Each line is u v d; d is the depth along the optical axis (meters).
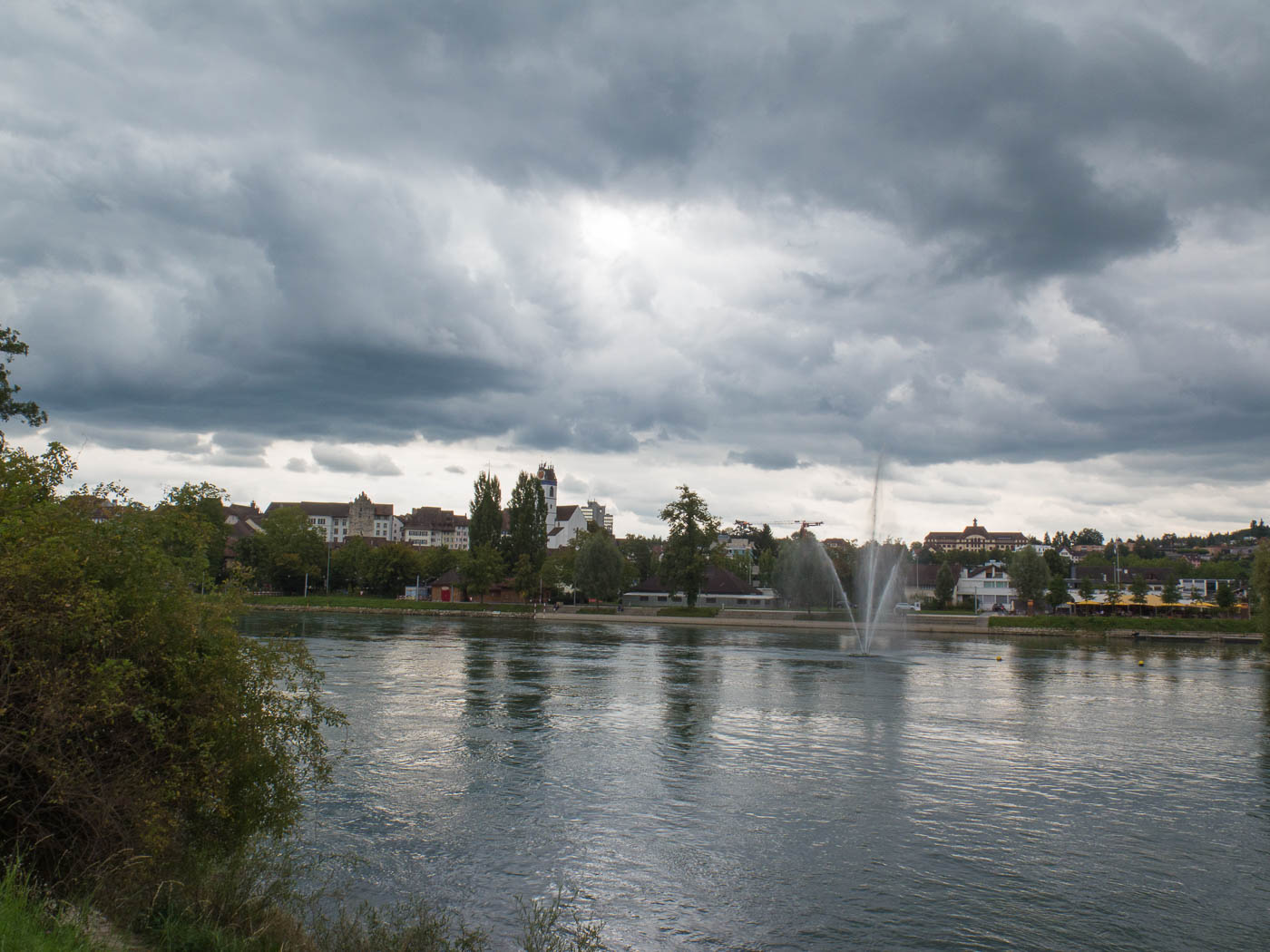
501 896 20.05
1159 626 126.12
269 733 17.47
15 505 14.45
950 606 173.38
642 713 45.25
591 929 18.27
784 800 28.78
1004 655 88.62
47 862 13.47
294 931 14.80
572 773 31.56
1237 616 144.00
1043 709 50.03
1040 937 18.70
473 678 57.19
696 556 145.00
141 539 15.91
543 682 56.53
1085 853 24.12
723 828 25.62
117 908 13.11
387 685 52.97
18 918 10.70
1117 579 173.00
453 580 173.62
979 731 42.31
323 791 28.02
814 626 130.25
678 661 73.44
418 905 18.98
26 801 13.37
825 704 50.00
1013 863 23.22
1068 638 119.12
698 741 38.16
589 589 149.75
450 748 35.16
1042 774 33.28
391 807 26.58
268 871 18.00
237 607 17.53
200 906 14.69
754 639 103.75
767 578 193.62
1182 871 22.84
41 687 12.85
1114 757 36.75
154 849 13.68
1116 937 18.83
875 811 27.78
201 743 15.05
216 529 18.45
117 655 14.27
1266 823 27.23
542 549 163.25
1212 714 49.44
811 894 20.75
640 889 20.81
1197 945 18.48
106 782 13.84
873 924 19.17
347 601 155.75
